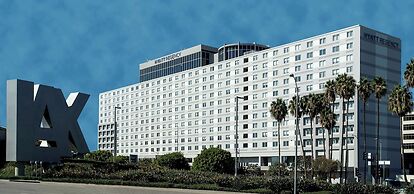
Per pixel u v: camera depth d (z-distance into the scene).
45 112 73.38
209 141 160.50
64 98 75.31
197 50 175.62
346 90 88.25
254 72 147.00
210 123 160.88
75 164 73.44
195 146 166.00
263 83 143.88
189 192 51.88
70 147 79.94
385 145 125.94
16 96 67.75
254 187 58.72
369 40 124.12
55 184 56.22
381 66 126.44
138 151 193.00
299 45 134.75
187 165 96.25
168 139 178.50
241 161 147.62
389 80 128.25
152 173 67.38
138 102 195.25
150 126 187.88
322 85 128.00
